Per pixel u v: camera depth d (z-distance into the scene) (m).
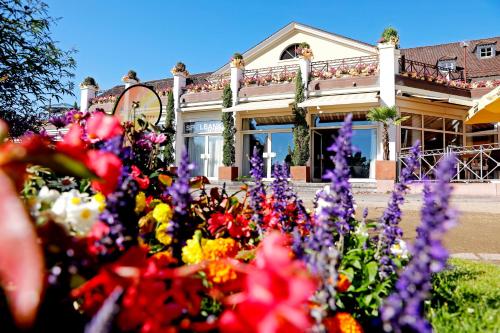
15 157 0.72
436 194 0.94
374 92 14.03
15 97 4.43
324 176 1.29
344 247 2.04
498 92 7.98
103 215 1.06
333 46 17.75
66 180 1.76
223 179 15.65
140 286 0.87
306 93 15.05
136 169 2.09
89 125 1.34
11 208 0.67
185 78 18.28
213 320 0.97
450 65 22.47
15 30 4.13
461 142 15.46
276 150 15.94
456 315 1.90
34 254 0.65
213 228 1.99
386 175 12.40
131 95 4.34
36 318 0.84
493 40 23.38
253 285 0.74
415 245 0.93
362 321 1.71
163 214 1.62
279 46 18.88
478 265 3.27
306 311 0.97
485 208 8.10
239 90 16.58
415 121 14.47
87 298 0.94
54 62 4.53
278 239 0.79
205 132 17.53
